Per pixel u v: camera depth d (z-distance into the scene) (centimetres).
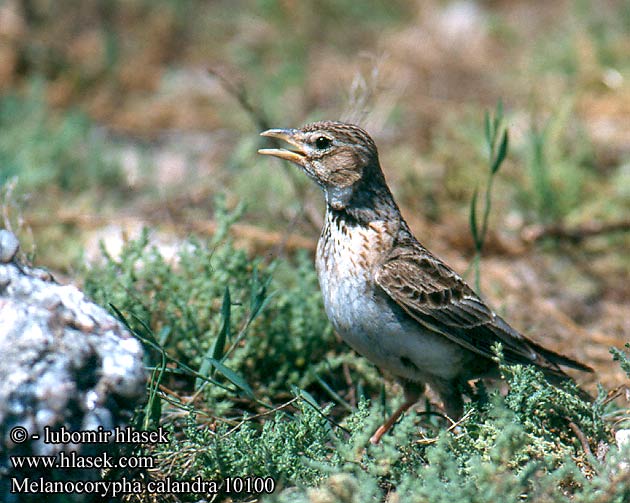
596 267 1393
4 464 690
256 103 1798
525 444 784
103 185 1537
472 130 1662
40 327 702
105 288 1011
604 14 2089
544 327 1243
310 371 1009
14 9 2009
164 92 1914
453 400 948
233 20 2166
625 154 1630
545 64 1909
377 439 936
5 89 1867
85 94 1883
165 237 1342
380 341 924
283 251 1309
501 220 1495
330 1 2205
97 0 2100
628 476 708
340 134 947
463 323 933
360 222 937
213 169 1578
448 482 757
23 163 1480
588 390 1059
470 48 2044
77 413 702
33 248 1051
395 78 1914
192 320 995
